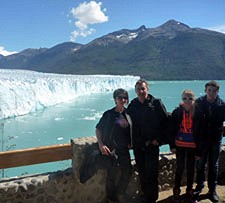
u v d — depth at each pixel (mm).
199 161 3918
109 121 3480
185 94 3600
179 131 3734
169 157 4301
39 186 3418
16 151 3352
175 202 3902
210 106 3752
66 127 24219
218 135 3818
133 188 4039
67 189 3594
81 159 3559
